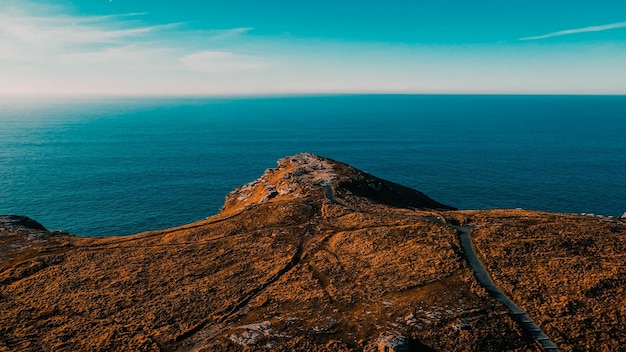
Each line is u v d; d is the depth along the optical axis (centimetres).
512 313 4778
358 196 10750
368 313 4997
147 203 16738
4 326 5247
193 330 5019
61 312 5609
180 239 8462
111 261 7388
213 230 8812
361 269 6294
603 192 17512
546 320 4619
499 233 7125
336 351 4341
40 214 14988
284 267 6688
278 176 13238
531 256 6138
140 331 5038
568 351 4147
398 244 7012
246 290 5972
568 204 15912
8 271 7119
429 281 5609
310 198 10262
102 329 5106
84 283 6494
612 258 5878
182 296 5894
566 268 5669
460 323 4581
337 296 5525
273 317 5141
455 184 19738
